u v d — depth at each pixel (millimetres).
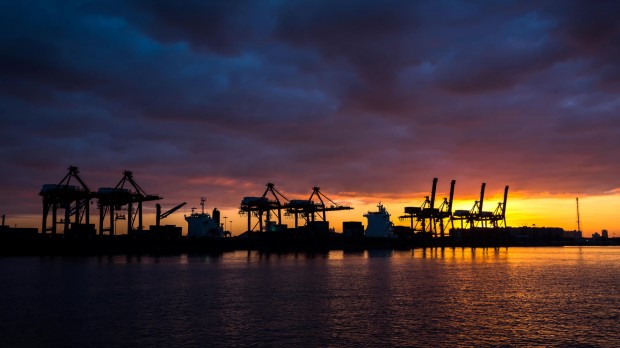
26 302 52281
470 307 48875
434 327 38812
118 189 153000
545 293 60531
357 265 117875
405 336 35719
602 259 154375
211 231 190875
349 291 62312
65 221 149500
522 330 37844
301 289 64625
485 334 36500
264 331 37188
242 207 190500
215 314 44469
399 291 62375
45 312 45781
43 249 144750
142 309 47438
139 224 165250
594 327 39062
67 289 63938
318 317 42938
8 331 37312
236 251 194750
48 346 33000
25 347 32812
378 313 45094
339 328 38312
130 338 34969
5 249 141750
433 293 60219
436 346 33000
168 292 61062
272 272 94375
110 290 62969
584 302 52750
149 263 119875
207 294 59062
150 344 33281
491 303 51719
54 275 84312
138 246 160750
